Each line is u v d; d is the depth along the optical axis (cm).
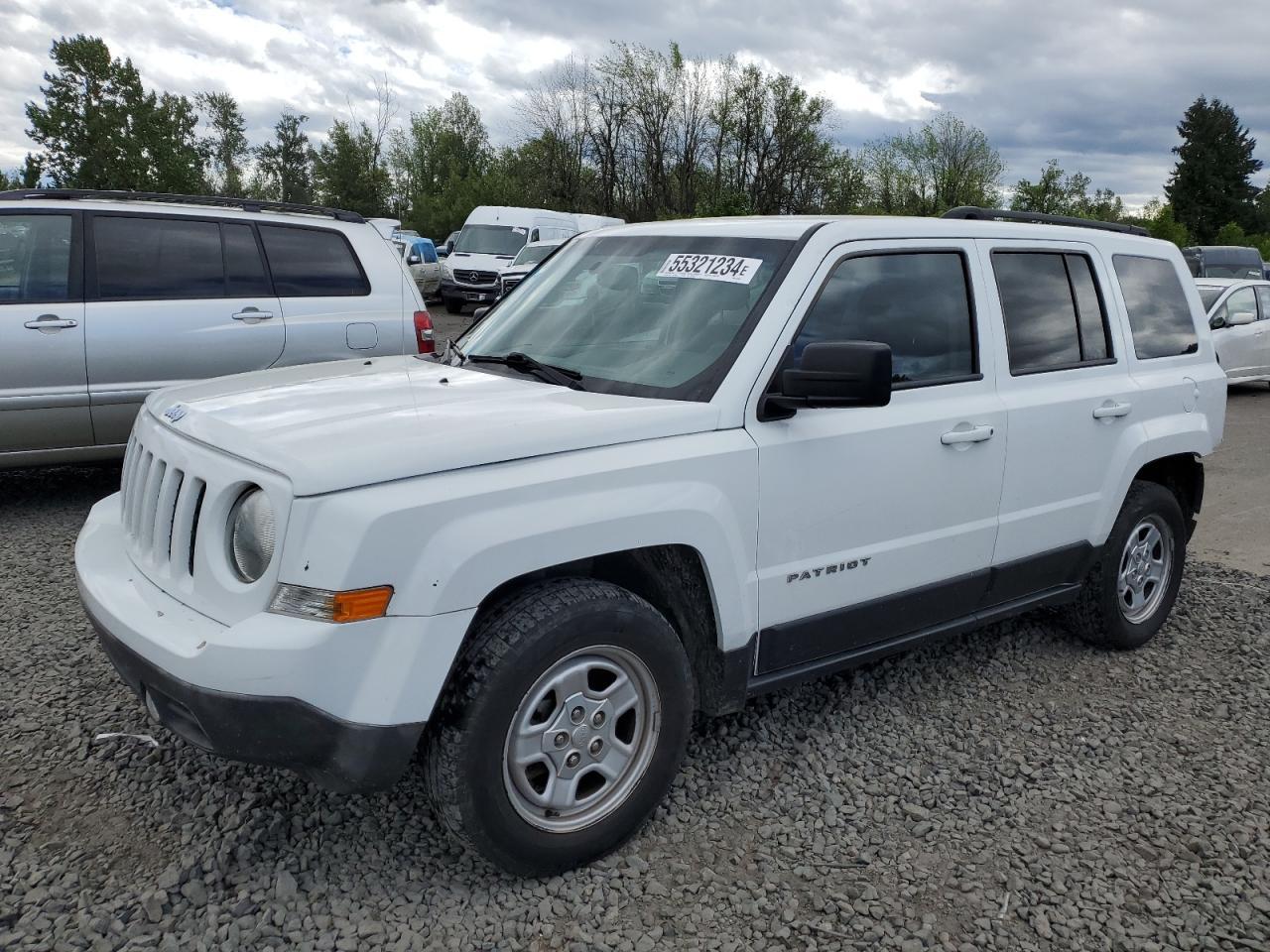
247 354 682
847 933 269
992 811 332
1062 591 438
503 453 266
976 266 392
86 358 628
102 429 643
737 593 311
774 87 4269
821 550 335
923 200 5100
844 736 380
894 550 356
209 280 675
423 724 252
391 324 742
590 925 268
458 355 395
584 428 283
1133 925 277
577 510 272
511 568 261
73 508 667
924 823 320
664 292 360
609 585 287
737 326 329
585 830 286
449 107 6938
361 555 241
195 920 262
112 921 259
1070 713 407
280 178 7475
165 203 678
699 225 387
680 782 340
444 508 252
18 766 334
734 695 321
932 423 360
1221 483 884
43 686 393
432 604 249
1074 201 5834
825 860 302
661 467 290
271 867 285
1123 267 465
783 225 360
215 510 262
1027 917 279
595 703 286
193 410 308
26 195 632
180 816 308
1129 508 455
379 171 5722
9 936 252
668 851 303
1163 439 457
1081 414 418
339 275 729
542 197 4609
